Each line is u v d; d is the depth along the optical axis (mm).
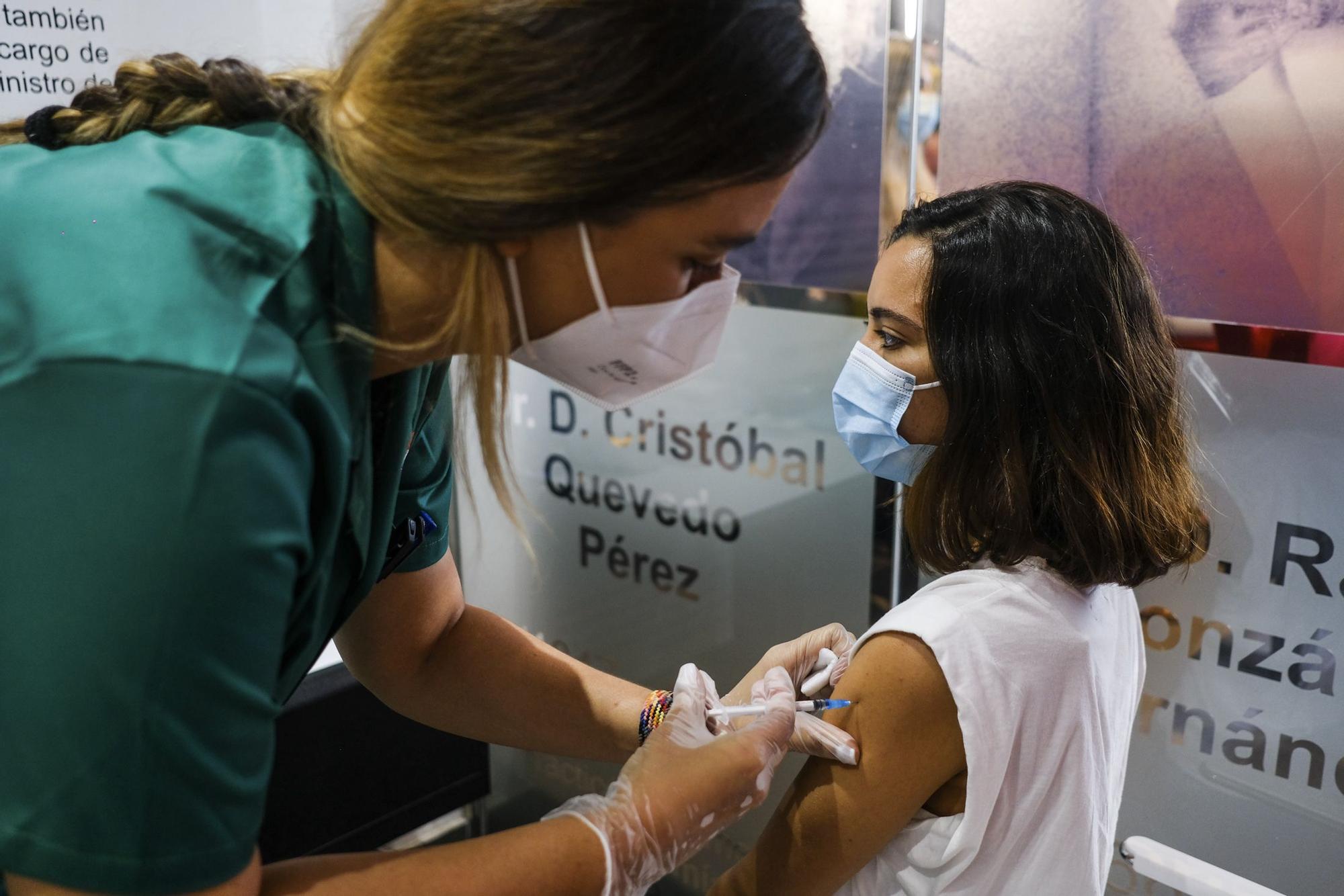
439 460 1143
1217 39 1254
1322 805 1433
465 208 683
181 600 623
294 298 709
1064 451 933
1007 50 1413
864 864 984
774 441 1817
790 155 722
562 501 2174
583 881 786
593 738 1217
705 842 879
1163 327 1005
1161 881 1421
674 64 663
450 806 2172
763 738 913
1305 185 1236
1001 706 895
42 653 625
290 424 676
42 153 808
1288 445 1343
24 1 1607
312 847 1929
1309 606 1377
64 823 640
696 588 2010
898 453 1134
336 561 852
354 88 746
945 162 1505
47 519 628
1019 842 966
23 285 681
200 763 648
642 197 689
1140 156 1351
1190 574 1475
